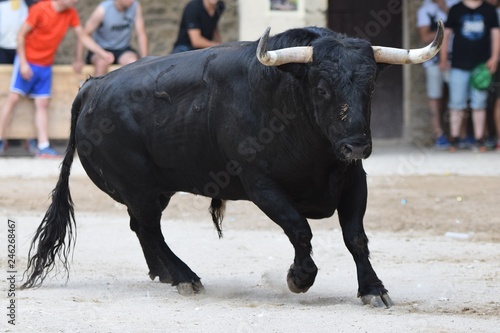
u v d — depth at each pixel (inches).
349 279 909.8
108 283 903.7
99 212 1296.8
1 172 1555.1
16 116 1708.9
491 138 1814.7
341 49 744.3
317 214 820.6
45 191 1411.2
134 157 870.4
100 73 1651.1
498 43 1732.3
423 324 717.3
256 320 733.3
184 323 725.9
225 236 1146.0
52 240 904.9
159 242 888.9
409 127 1904.5
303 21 1733.5
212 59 831.1
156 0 1841.8
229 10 1756.9
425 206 1307.8
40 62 1670.8
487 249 1061.1
